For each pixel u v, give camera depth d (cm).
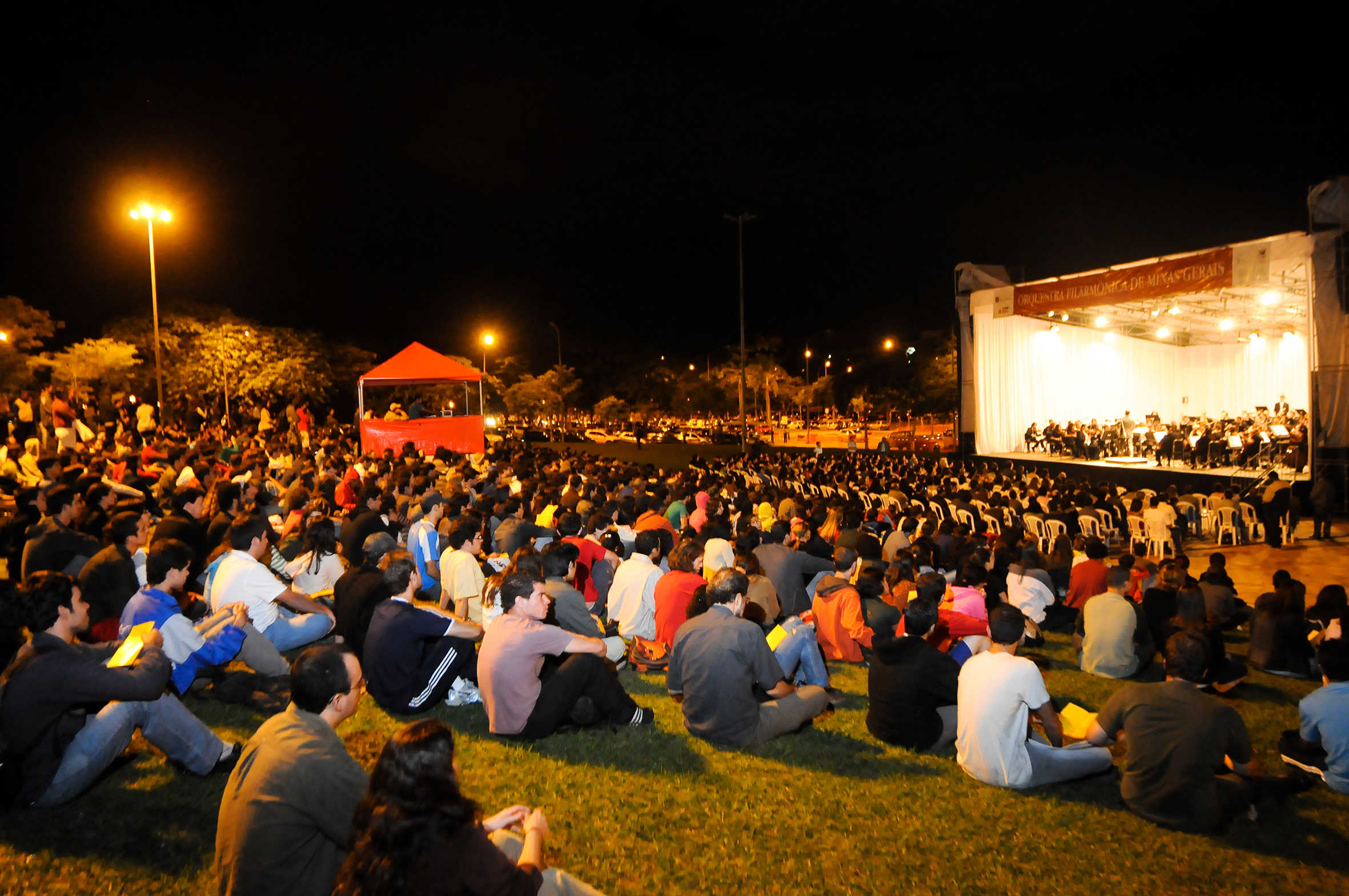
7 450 1755
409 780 238
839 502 1127
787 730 540
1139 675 735
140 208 2678
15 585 386
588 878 371
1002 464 2794
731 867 384
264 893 265
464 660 559
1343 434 1792
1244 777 445
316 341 5306
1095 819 440
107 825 386
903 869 387
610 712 532
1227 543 1686
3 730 375
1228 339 3139
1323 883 384
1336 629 630
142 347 4444
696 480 1675
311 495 1109
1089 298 2233
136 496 1052
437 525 975
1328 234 1750
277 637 632
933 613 537
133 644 426
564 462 2086
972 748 480
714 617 536
